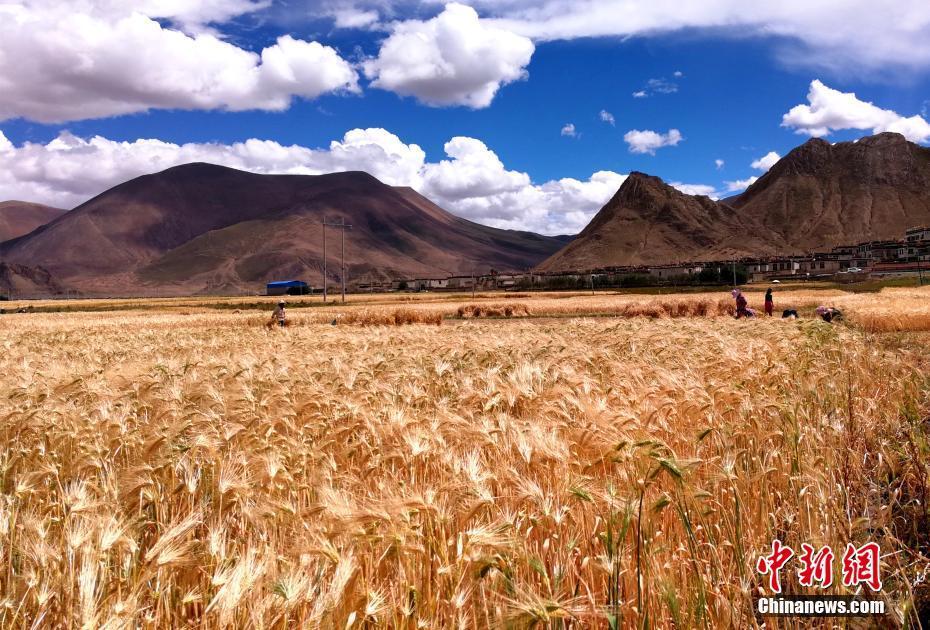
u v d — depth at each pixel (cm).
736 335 1623
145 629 297
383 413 634
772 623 356
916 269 16200
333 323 4259
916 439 557
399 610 303
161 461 436
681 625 327
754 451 542
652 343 1372
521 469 464
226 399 720
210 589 312
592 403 577
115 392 792
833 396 738
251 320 4903
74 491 411
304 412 650
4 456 536
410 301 10212
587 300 8106
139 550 349
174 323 4812
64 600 312
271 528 398
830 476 477
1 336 2997
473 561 320
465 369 1013
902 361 1035
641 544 375
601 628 339
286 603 282
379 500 364
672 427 579
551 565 366
